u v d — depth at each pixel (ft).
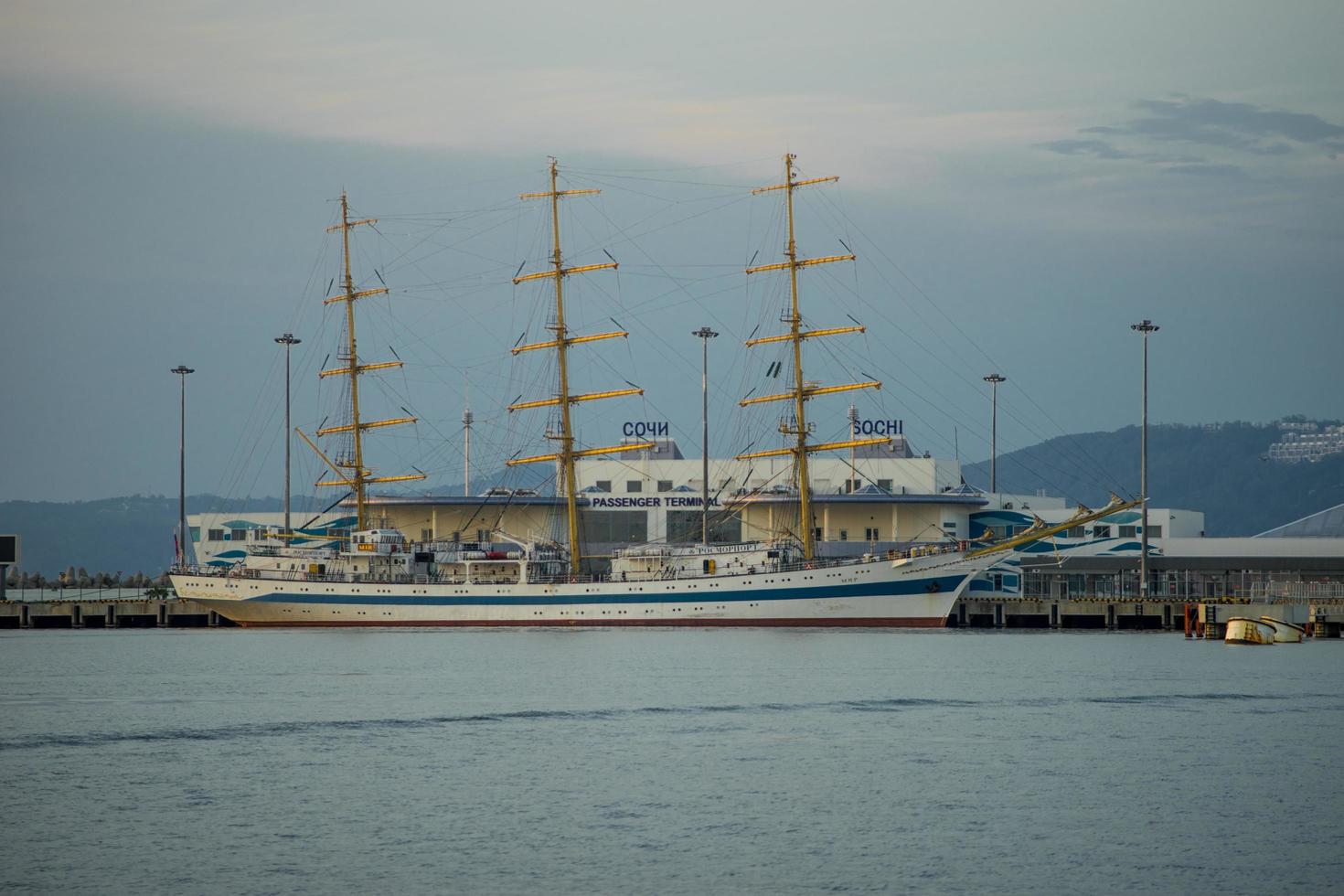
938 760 640.17
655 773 610.24
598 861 472.03
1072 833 508.12
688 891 440.45
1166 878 456.45
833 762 636.07
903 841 496.64
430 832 510.17
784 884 447.42
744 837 501.97
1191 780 595.06
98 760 647.15
